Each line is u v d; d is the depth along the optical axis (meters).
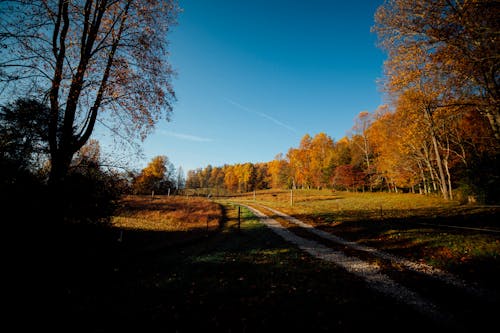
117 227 16.95
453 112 12.45
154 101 11.10
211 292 6.14
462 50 10.45
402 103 17.75
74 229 8.73
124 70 10.38
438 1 10.41
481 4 9.16
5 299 5.15
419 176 40.97
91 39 9.95
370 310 5.14
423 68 12.55
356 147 63.31
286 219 25.02
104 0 10.03
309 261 9.62
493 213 16.89
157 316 4.79
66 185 8.53
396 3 12.37
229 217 28.97
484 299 5.64
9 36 8.16
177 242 13.43
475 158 24.83
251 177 113.25
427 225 15.59
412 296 5.94
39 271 6.77
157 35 11.14
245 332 4.22
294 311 5.05
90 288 6.32
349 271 8.22
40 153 8.19
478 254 8.65
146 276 7.54
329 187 74.69
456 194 28.58
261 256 10.56
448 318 4.80
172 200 42.22
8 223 6.57
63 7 9.31
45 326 4.36
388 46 13.67
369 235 14.55
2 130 7.36
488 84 10.85
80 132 9.72
